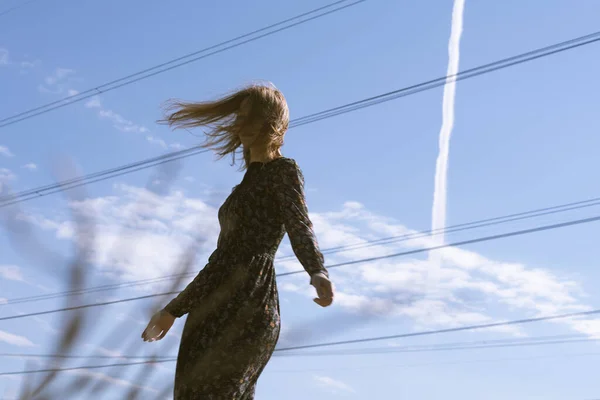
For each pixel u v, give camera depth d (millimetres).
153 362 399
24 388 370
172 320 1839
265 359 1855
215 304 815
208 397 1651
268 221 1945
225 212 1988
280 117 1949
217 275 1867
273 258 1956
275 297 1910
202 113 1871
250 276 1860
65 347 379
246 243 1920
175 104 1866
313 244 1814
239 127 1911
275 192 1939
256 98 1932
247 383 1779
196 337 1690
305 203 1934
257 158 2000
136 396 389
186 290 1856
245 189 1968
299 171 1992
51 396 371
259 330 1801
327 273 1757
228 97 1921
